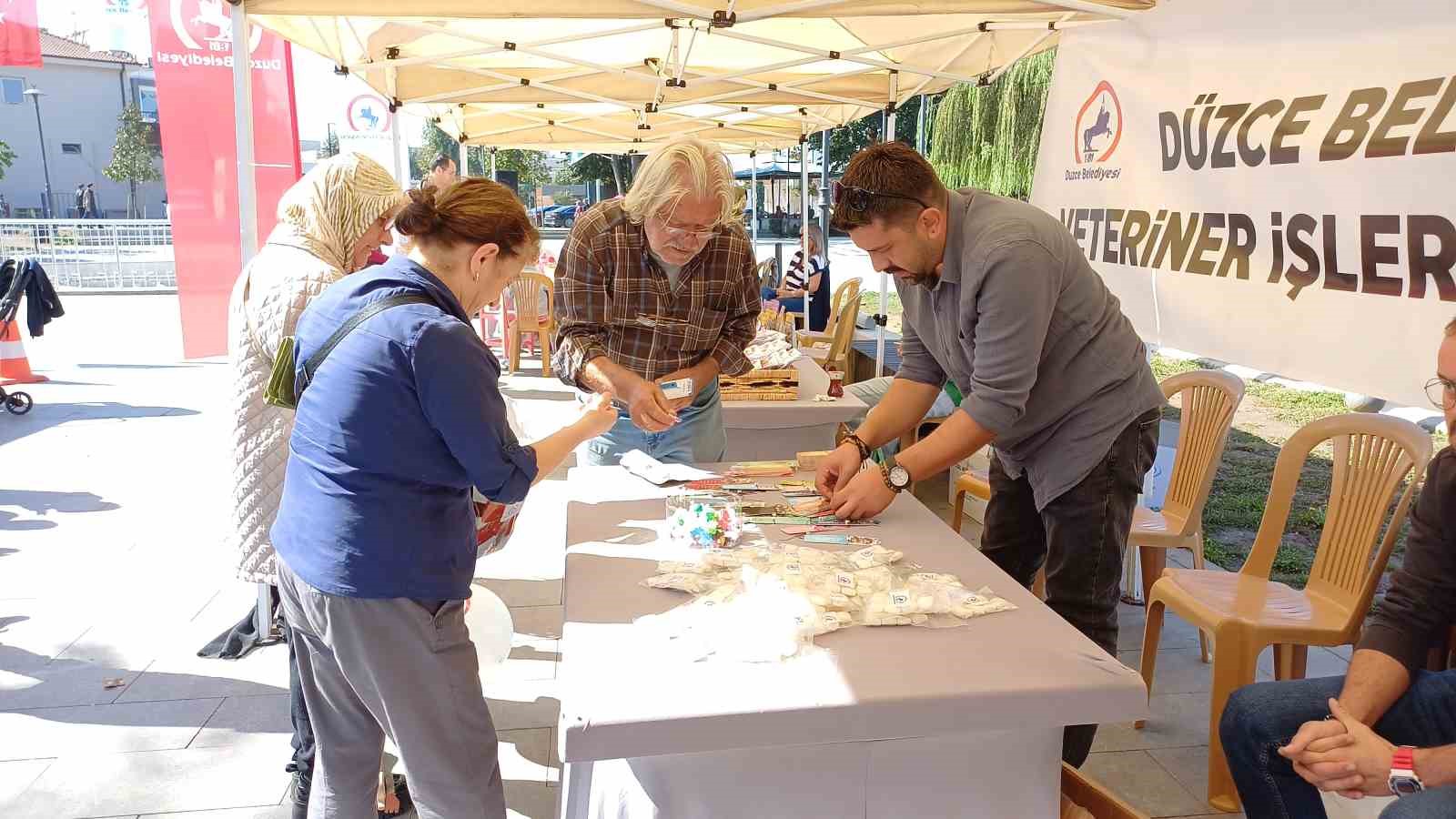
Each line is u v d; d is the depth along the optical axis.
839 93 5.75
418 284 1.60
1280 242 2.71
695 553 1.87
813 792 1.49
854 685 1.36
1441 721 1.76
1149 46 3.27
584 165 25.47
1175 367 10.34
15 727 2.84
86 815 2.41
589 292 2.55
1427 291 2.28
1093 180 3.63
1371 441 2.57
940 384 2.43
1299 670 2.57
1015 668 1.42
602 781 1.57
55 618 3.64
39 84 40.09
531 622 3.62
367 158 2.24
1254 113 2.79
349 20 4.49
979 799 1.54
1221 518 5.45
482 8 3.13
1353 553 2.58
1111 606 2.26
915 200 1.98
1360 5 2.43
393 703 1.63
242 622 3.44
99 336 11.49
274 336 2.14
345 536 1.56
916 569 1.82
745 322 2.78
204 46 6.55
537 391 8.12
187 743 2.76
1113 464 2.18
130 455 6.15
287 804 2.47
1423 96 2.27
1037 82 9.48
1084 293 2.12
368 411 1.54
